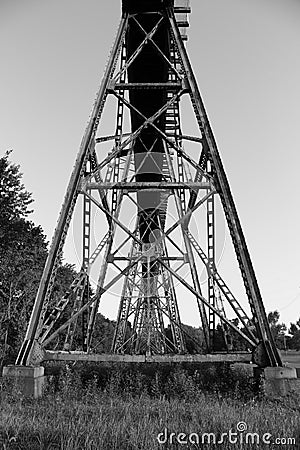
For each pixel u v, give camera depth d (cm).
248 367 1245
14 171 3522
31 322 1044
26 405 887
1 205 3372
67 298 1238
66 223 1116
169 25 1323
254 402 938
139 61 1360
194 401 946
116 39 1284
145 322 3133
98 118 1227
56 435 637
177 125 1605
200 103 1220
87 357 1060
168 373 1159
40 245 3753
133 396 1034
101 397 981
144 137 1549
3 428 667
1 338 2972
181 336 2350
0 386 964
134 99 1420
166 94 1441
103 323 5481
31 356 1024
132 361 1065
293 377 1010
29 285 3316
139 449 587
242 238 1110
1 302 3170
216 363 1257
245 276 1101
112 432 648
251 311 1109
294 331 10462
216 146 1186
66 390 1006
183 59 1266
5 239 3328
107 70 1246
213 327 1484
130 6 1313
